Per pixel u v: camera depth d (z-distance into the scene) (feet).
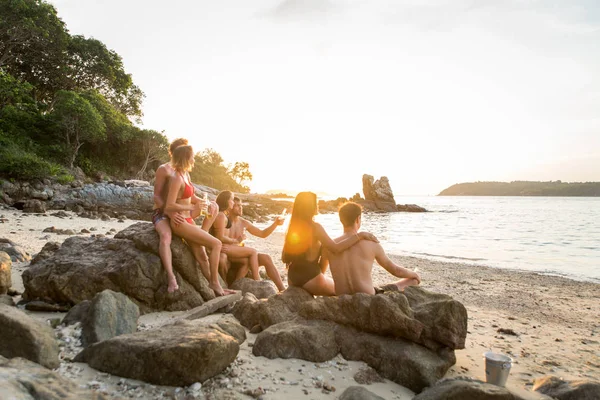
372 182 237.86
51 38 126.00
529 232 87.66
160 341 10.11
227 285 20.76
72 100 120.78
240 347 12.81
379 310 12.37
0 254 16.71
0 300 14.87
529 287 29.55
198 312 15.39
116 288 15.58
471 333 17.43
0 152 94.99
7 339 9.78
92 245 17.80
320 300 13.71
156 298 15.93
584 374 13.19
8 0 112.68
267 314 14.49
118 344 10.14
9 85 118.83
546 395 10.19
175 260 16.52
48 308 14.99
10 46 121.08
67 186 86.28
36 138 125.08
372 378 11.28
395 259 42.96
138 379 9.77
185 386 9.70
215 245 17.10
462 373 12.32
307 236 16.15
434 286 28.71
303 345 12.22
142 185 101.81
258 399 9.55
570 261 45.96
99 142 146.61
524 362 14.08
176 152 16.92
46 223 53.83
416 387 11.06
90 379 9.68
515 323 19.57
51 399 7.25
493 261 45.32
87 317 12.35
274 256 39.24
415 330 11.97
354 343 12.53
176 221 16.57
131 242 17.19
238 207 22.07
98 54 149.07
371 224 114.73
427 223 119.96
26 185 78.89
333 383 10.86
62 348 11.19
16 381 7.27
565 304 24.38
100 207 80.74
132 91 173.27
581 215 172.04
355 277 14.79
